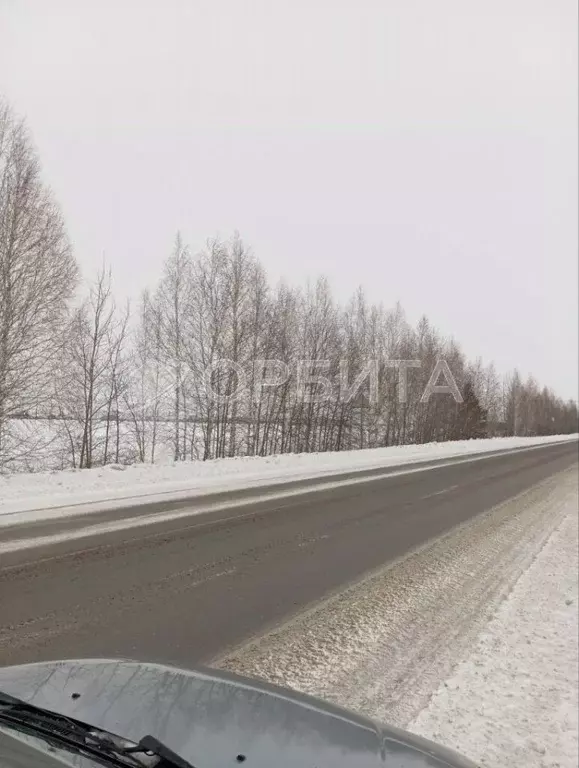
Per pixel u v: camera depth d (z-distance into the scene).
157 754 1.62
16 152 13.88
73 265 15.29
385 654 4.28
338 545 7.88
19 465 16.16
